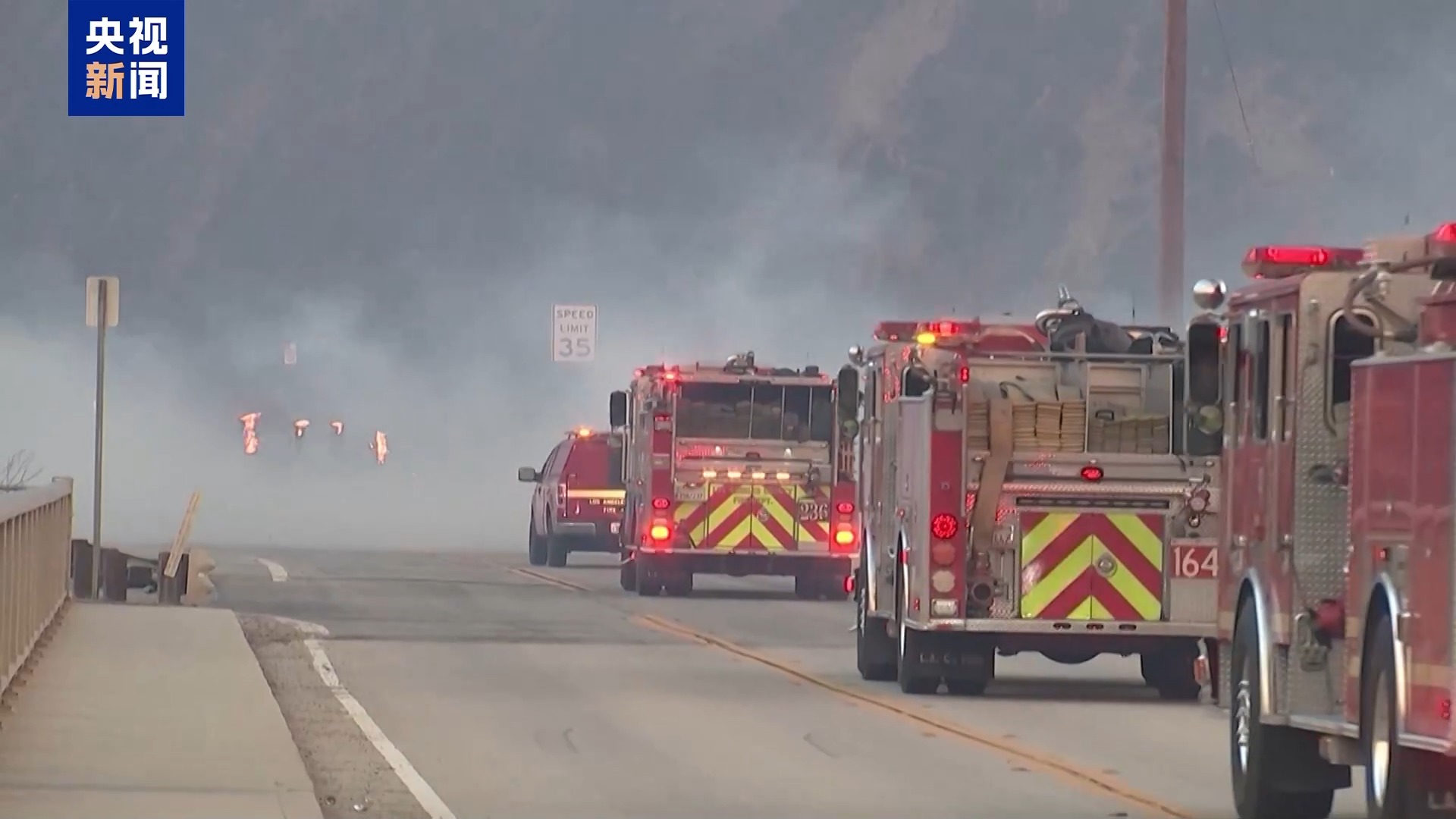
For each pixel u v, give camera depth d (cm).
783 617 8912
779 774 4269
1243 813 3747
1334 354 3609
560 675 6262
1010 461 5812
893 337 6469
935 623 5784
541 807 3775
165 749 4109
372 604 8994
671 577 10219
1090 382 5941
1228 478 3959
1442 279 3234
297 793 3638
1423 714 3039
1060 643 5838
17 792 3562
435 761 4366
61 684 5116
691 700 5681
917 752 4659
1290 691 3609
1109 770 4381
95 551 7750
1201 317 4019
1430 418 3072
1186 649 5847
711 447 10194
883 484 6412
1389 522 3200
